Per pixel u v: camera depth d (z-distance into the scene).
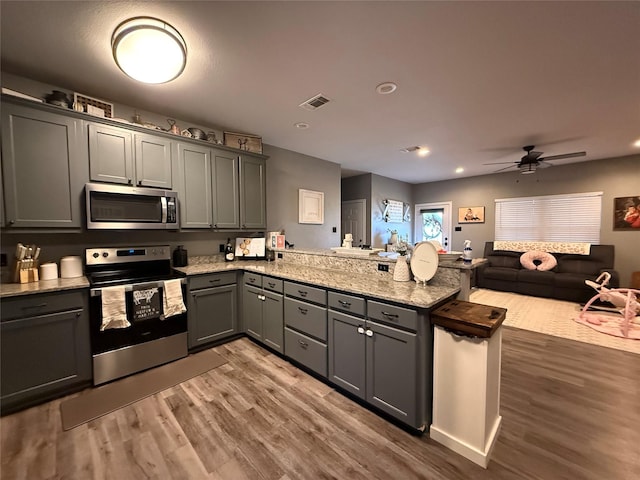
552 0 1.46
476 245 6.55
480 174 6.33
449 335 1.63
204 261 3.41
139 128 2.60
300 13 1.55
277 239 3.70
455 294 2.02
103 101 2.46
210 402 2.05
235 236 3.72
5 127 1.99
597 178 5.09
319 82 2.29
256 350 2.92
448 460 1.56
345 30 1.69
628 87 2.37
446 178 6.81
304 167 4.55
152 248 2.89
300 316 2.46
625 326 3.36
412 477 1.46
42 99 2.24
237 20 1.60
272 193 4.10
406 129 3.39
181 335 2.70
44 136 2.14
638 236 4.75
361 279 2.39
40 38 1.74
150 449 1.63
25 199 2.08
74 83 2.28
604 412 1.95
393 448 1.65
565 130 3.43
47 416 1.90
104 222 2.37
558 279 4.83
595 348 2.98
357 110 2.84
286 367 2.57
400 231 7.11
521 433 1.76
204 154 3.07
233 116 2.98
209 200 3.12
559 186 5.48
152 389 2.21
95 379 2.23
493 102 2.66
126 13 1.54
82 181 2.31
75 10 1.51
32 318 1.97
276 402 2.06
